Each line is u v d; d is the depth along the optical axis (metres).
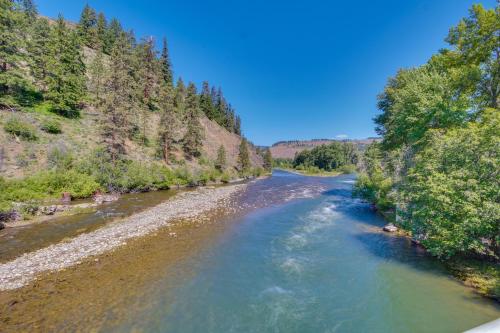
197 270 11.54
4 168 23.73
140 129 51.19
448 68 18.80
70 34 46.31
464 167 9.97
